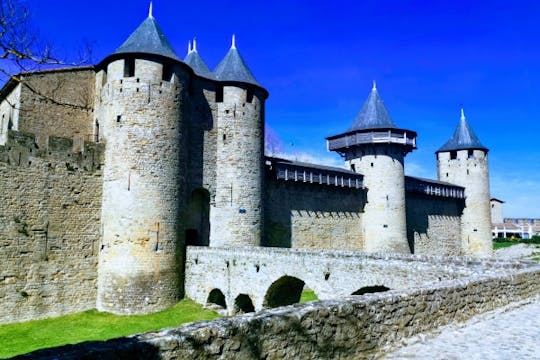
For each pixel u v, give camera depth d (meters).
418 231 37.47
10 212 19.12
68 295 20.36
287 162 28.86
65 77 24.03
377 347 6.70
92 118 24.50
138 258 20.55
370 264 14.29
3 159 19.16
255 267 18.62
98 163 21.83
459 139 43.62
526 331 7.80
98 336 16.83
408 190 36.34
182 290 22.12
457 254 41.47
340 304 6.36
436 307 7.96
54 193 20.44
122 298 20.23
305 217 29.36
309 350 5.81
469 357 6.38
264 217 26.62
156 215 21.12
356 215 32.75
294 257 16.98
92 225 21.41
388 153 33.28
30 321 19.08
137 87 21.58
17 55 8.23
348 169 35.28
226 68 26.52
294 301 19.53
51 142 20.61
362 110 35.00
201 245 24.97
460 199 42.25
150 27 22.80
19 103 22.55
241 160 25.44
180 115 22.72
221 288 20.22
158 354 4.48
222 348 4.98
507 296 10.13
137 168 21.11
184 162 22.97
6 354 14.65
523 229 65.94
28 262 19.42
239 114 25.83
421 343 7.16
